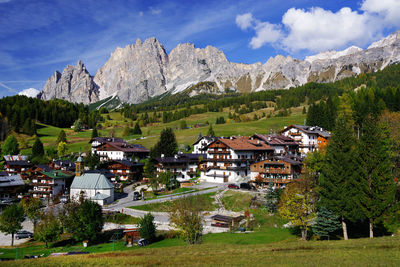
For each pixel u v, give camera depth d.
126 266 40.41
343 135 62.28
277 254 42.00
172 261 41.38
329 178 58.72
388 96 147.25
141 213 78.88
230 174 106.69
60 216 67.94
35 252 61.19
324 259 38.66
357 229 61.22
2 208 93.62
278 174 94.25
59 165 127.94
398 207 53.91
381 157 54.78
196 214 58.81
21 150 171.50
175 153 139.00
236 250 45.25
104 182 94.62
